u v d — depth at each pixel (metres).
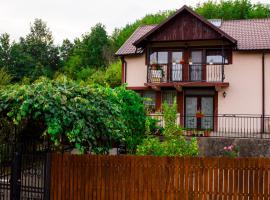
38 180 8.22
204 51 20.70
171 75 20.75
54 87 8.90
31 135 9.49
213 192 7.46
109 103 9.62
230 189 7.41
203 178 7.50
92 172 7.98
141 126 12.84
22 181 8.34
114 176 7.88
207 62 20.77
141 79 21.69
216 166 7.46
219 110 20.25
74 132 8.20
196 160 7.54
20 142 8.99
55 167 8.13
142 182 7.75
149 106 20.19
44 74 56.12
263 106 19.58
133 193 7.78
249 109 19.83
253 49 19.59
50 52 68.56
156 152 9.80
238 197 7.38
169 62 21.22
